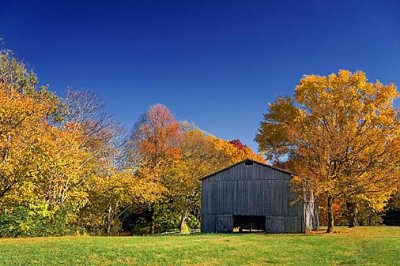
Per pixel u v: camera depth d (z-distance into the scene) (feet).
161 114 155.84
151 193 129.49
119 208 141.79
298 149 111.14
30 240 72.69
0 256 51.19
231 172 121.70
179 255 54.95
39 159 88.33
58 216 98.63
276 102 130.82
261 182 117.39
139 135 157.48
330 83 118.93
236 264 48.83
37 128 93.71
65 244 65.05
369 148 104.32
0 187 85.92
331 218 110.01
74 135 110.93
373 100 114.32
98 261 49.39
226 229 118.93
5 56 126.72
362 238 84.07
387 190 101.60
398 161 102.01
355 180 102.22
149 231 144.66
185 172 145.07
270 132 129.08
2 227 86.33
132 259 51.19
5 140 85.40
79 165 112.98
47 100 112.16
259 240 78.18
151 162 149.59
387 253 58.54
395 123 108.27
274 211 114.42
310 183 102.68
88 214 121.29
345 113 115.65
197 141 166.91
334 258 53.98
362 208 153.69
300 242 74.74
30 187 89.56
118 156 145.59
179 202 147.13
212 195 122.72
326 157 102.99
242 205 118.42
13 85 120.26
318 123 118.32
